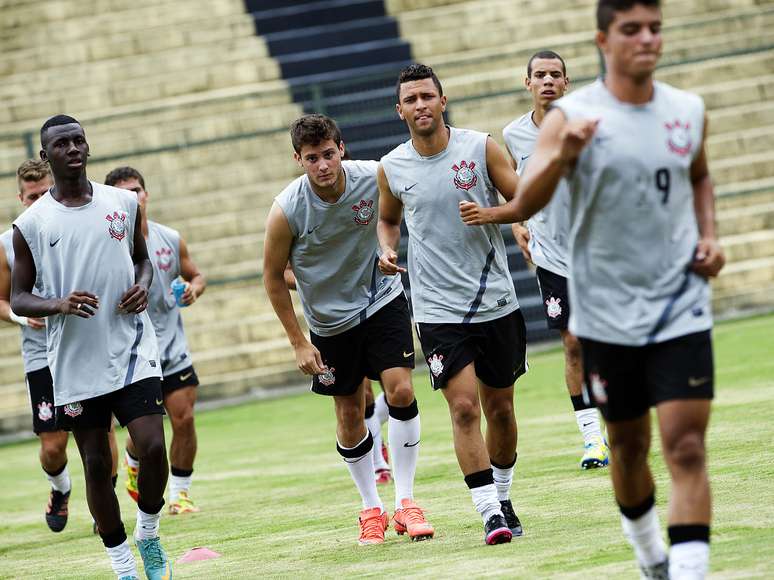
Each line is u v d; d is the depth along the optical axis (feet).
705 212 52.70
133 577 73.72
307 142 77.30
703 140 51.90
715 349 176.45
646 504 52.95
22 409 217.36
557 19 278.87
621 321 50.90
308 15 288.71
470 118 250.98
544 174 49.55
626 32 49.65
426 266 77.15
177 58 282.36
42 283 73.26
